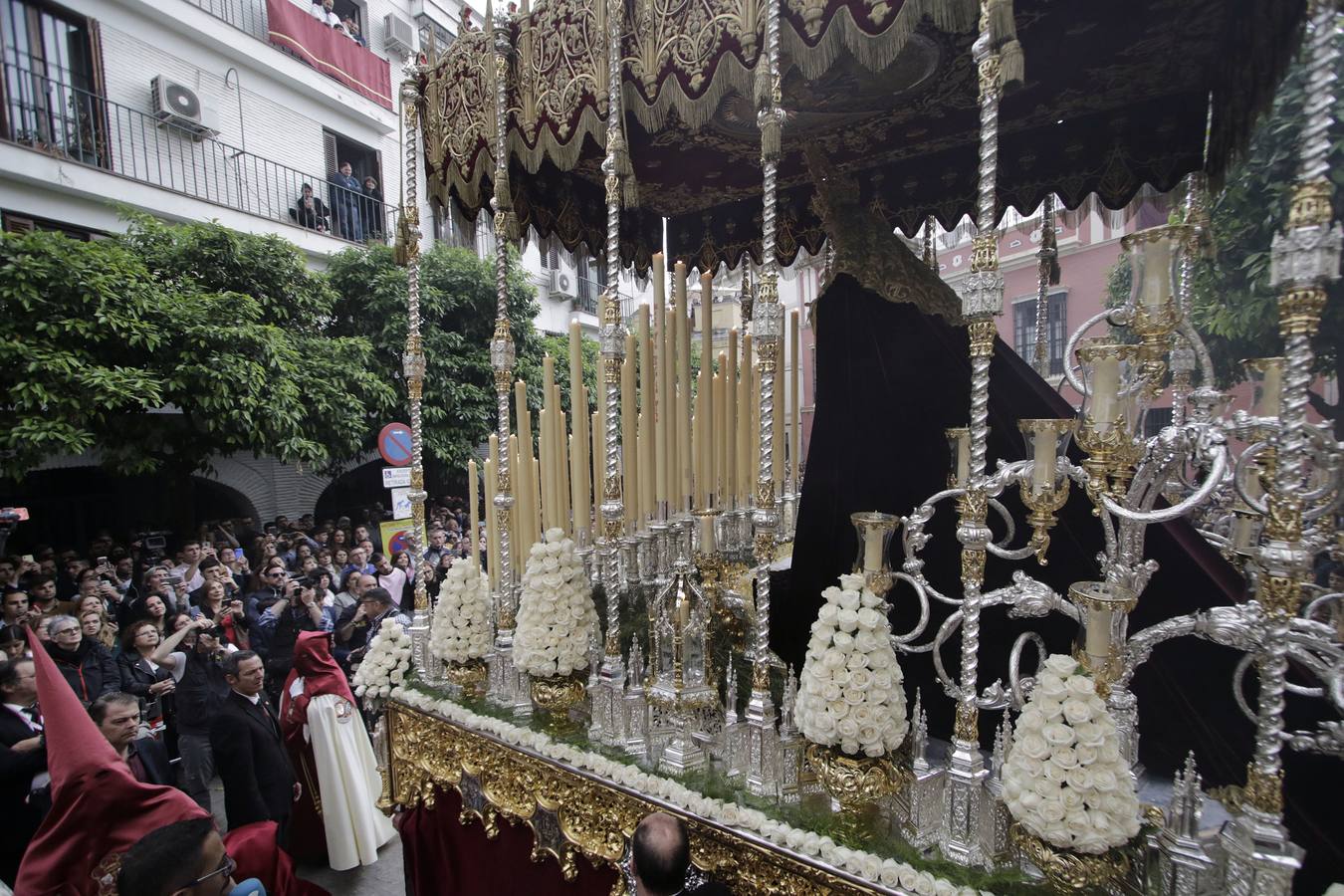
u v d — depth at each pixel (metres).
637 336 3.12
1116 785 1.41
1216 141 2.75
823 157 2.93
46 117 8.57
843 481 2.79
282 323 9.05
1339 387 2.79
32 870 2.03
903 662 2.66
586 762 2.22
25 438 5.93
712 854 1.91
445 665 2.97
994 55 1.53
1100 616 1.57
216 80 10.46
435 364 10.67
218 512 10.83
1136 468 1.82
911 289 2.67
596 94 2.26
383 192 13.27
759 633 1.96
